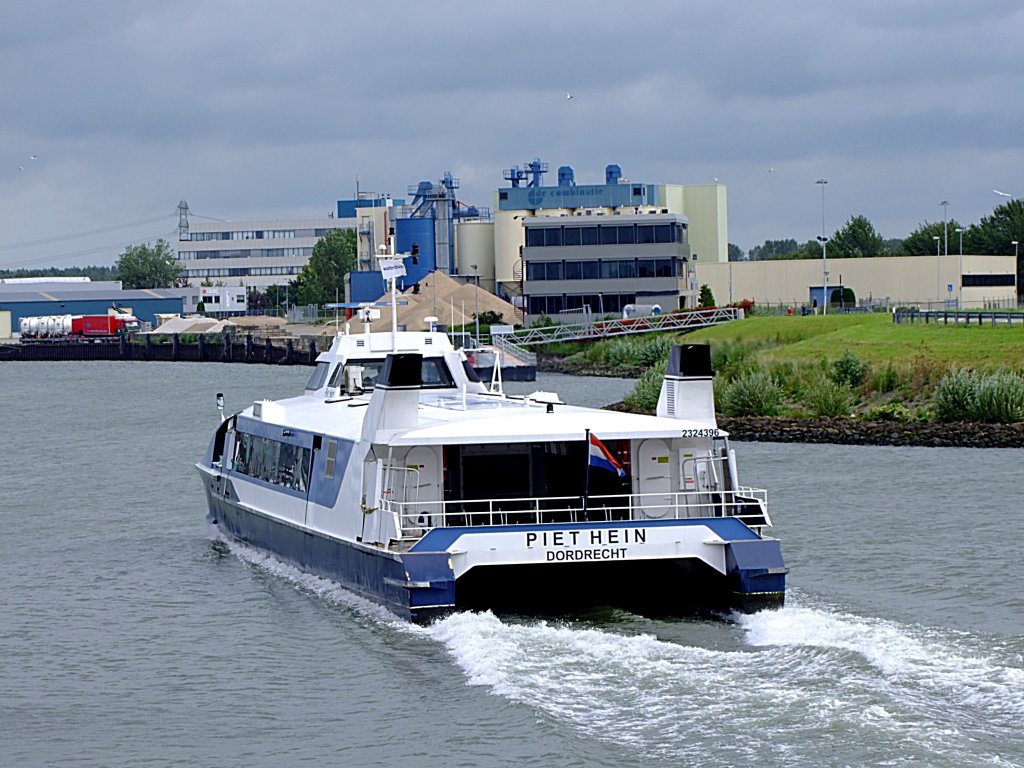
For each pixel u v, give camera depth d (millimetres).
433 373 53781
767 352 135000
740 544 38312
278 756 31609
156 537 58562
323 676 36531
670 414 42469
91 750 32625
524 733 30625
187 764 31500
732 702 31297
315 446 46750
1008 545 52250
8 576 51031
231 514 55781
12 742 33250
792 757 28203
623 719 30875
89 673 38469
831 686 31984
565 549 38281
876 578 46344
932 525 57188
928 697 31047
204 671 38031
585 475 39281
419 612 38094
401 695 34156
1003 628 38156
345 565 43281
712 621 38438
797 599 42656
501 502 41656
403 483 41094
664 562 40875
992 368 109062
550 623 38656
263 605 44438
